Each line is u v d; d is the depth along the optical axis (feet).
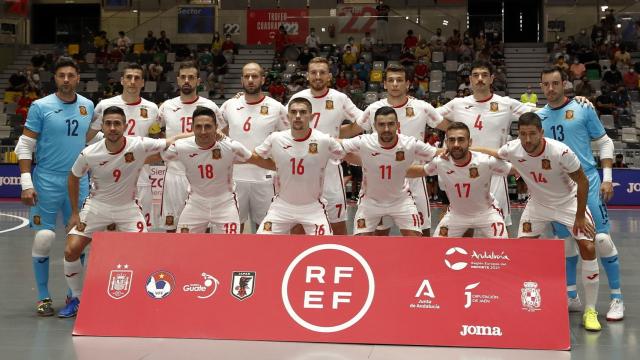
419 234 20.77
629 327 18.67
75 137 21.13
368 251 17.20
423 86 69.77
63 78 20.72
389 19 75.97
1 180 61.46
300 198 20.12
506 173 19.61
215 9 78.02
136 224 20.12
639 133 61.05
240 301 17.07
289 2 76.48
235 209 20.59
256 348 15.98
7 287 23.75
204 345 16.22
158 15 79.10
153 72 71.36
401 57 72.43
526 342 16.22
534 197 19.92
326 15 76.33
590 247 18.74
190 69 23.08
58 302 21.61
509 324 16.39
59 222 45.50
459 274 16.87
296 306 16.90
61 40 80.79
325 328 16.63
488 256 16.94
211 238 17.61
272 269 17.24
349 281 16.99
